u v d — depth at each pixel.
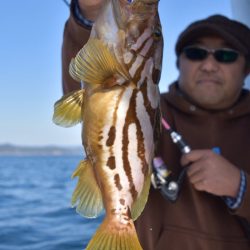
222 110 0.94
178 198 0.85
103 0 0.65
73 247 2.44
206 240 0.84
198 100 0.95
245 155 0.92
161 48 0.58
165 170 0.82
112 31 0.55
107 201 0.56
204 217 0.85
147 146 0.56
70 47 0.72
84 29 0.69
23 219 3.49
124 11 0.56
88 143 0.56
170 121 0.95
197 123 0.94
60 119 0.57
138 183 0.56
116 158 0.55
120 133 0.55
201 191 0.86
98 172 0.56
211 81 0.94
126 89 0.55
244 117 0.95
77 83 0.73
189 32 0.95
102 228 0.55
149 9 0.56
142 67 0.56
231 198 0.80
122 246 0.54
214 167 0.79
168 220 0.85
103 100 0.55
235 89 0.95
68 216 3.55
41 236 2.77
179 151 0.90
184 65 0.97
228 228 0.85
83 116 0.56
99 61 0.54
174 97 0.96
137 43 0.56
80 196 0.56
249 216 0.80
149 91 0.56
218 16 0.98
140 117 0.56
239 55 0.95
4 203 4.69
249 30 0.99
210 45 0.95
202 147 0.92
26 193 5.87
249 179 0.79
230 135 0.93
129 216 0.55
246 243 0.84
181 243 0.84
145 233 0.86
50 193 5.86
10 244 2.56
